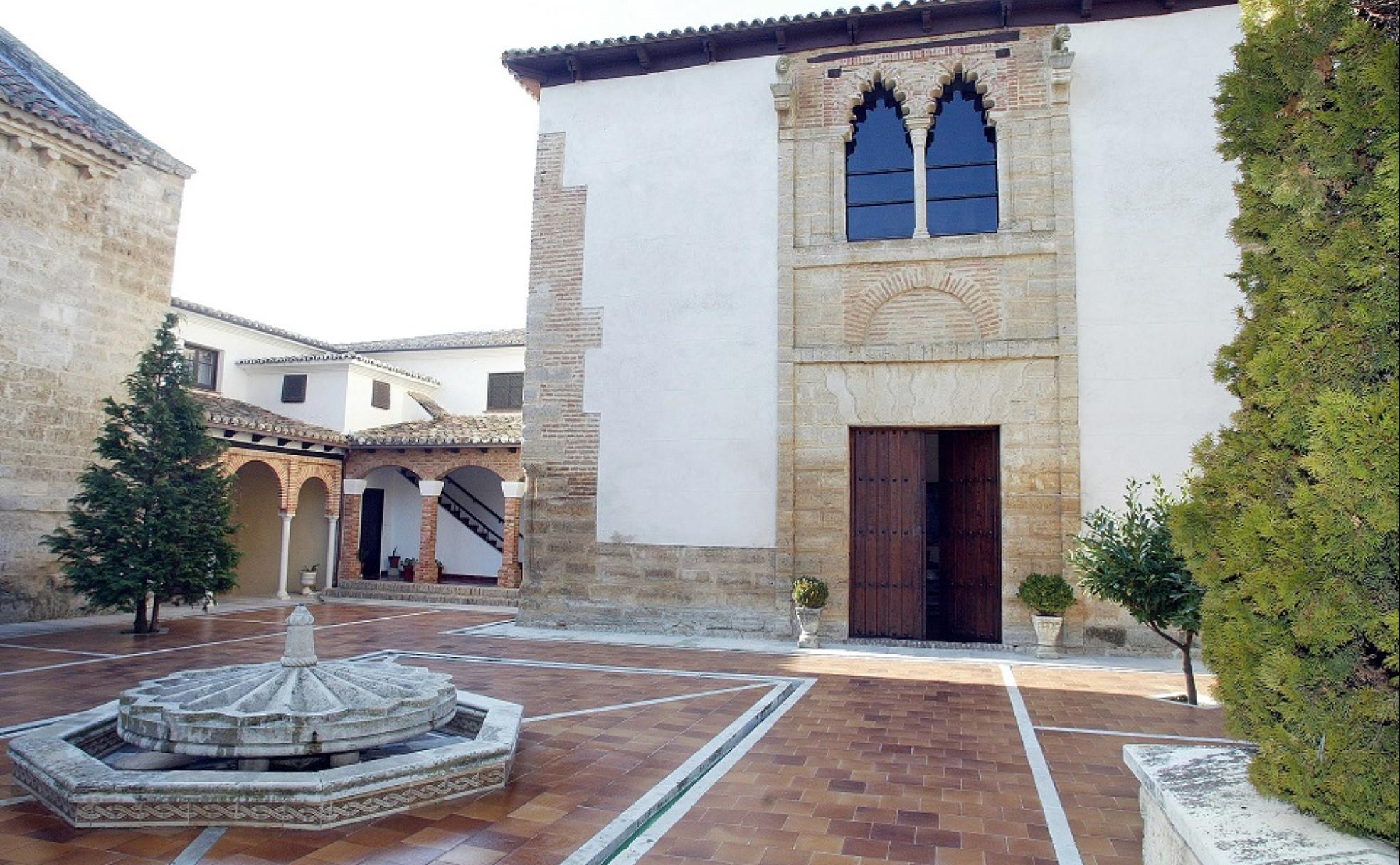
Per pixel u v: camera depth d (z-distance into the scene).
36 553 13.34
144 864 3.94
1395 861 2.56
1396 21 3.08
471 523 22.95
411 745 6.04
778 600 12.25
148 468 12.95
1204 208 11.45
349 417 20.58
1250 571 3.18
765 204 12.99
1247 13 3.55
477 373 24.11
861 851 4.37
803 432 12.46
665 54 13.59
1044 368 11.72
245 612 15.77
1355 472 2.67
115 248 14.70
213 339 20.28
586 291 13.63
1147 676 9.72
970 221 12.53
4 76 13.30
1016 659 10.80
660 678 9.29
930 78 12.54
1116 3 11.88
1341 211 3.07
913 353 12.10
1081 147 11.87
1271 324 3.32
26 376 13.18
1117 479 11.29
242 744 4.68
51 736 5.18
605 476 13.23
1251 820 2.96
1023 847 4.45
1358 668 2.88
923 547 12.21
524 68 14.09
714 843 4.46
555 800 5.03
